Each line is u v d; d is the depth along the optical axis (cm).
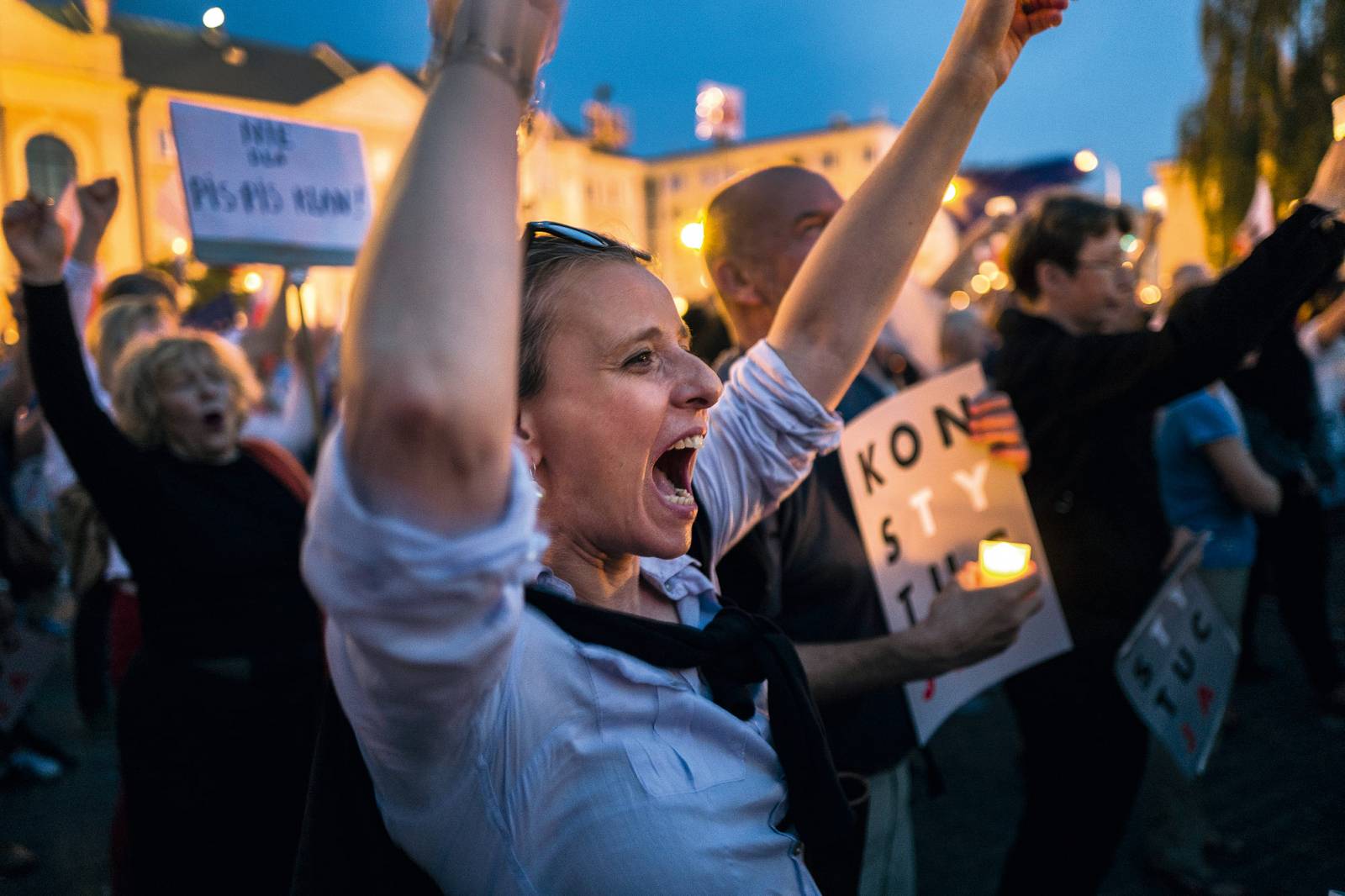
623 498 81
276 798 205
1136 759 208
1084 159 883
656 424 81
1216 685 218
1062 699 205
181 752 200
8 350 375
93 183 266
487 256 47
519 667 70
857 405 186
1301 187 927
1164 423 349
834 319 115
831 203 173
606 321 79
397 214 47
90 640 399
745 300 179
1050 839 207
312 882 74
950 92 112
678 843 71
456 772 66
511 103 51
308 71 3547
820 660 138
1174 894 282
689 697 78
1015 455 177
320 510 47
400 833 70
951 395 177
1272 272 151
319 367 404
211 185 290
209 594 204
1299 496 411
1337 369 616
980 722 441
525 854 69
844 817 85
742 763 81
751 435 114
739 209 175
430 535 45
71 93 3075
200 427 211
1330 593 591
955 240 570
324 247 312
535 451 80
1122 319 270
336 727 76
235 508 210
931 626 138
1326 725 404
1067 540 206
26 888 312
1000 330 231
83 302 266
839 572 156
